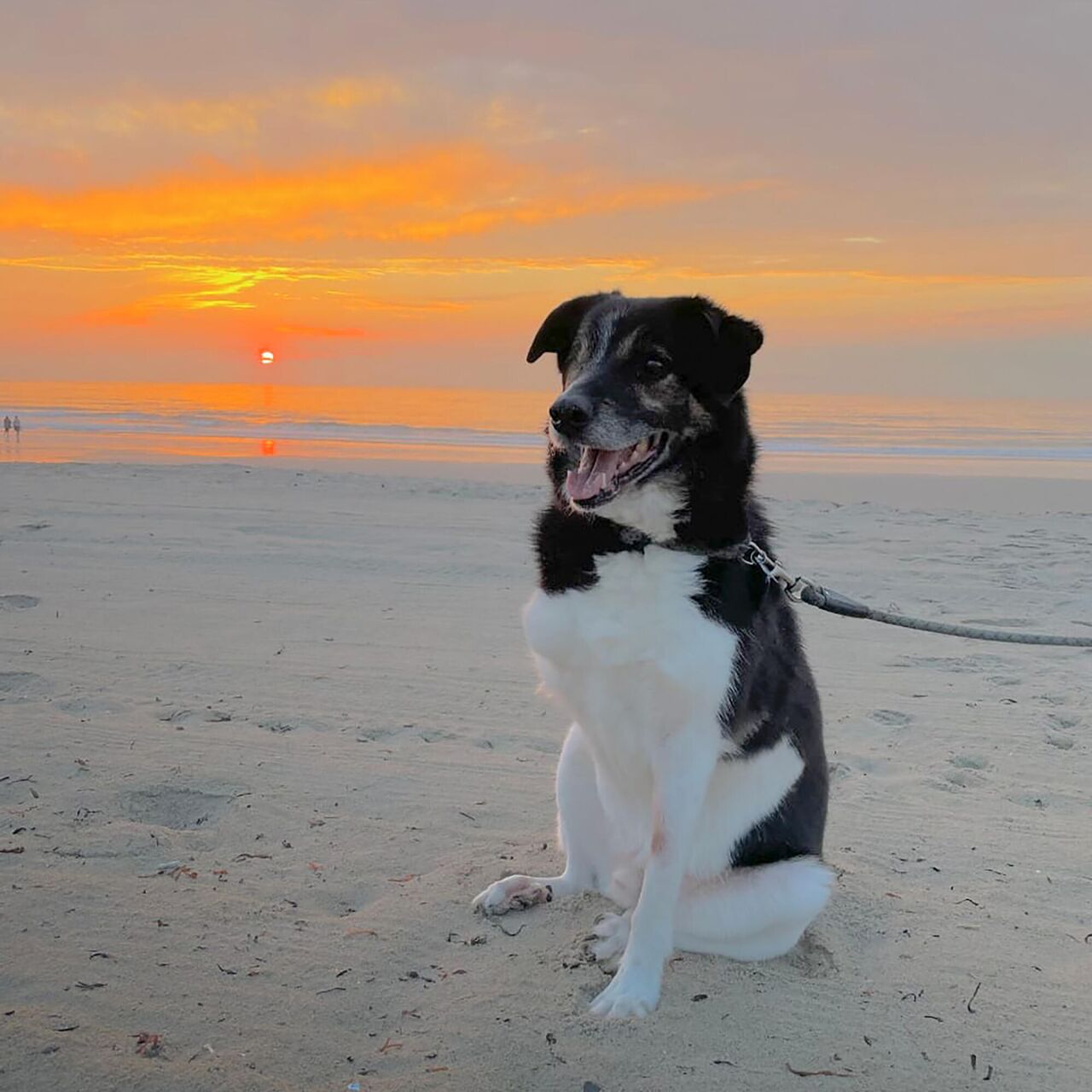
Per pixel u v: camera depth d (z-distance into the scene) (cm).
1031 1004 102
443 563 280
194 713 161
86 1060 89
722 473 108
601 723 108
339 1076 89
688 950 108
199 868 118
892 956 109
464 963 105
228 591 239
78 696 165
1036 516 401
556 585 107
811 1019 99
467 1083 89
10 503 346
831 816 139
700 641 102
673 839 103
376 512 363
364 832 129
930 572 287
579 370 113
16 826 124
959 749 161
